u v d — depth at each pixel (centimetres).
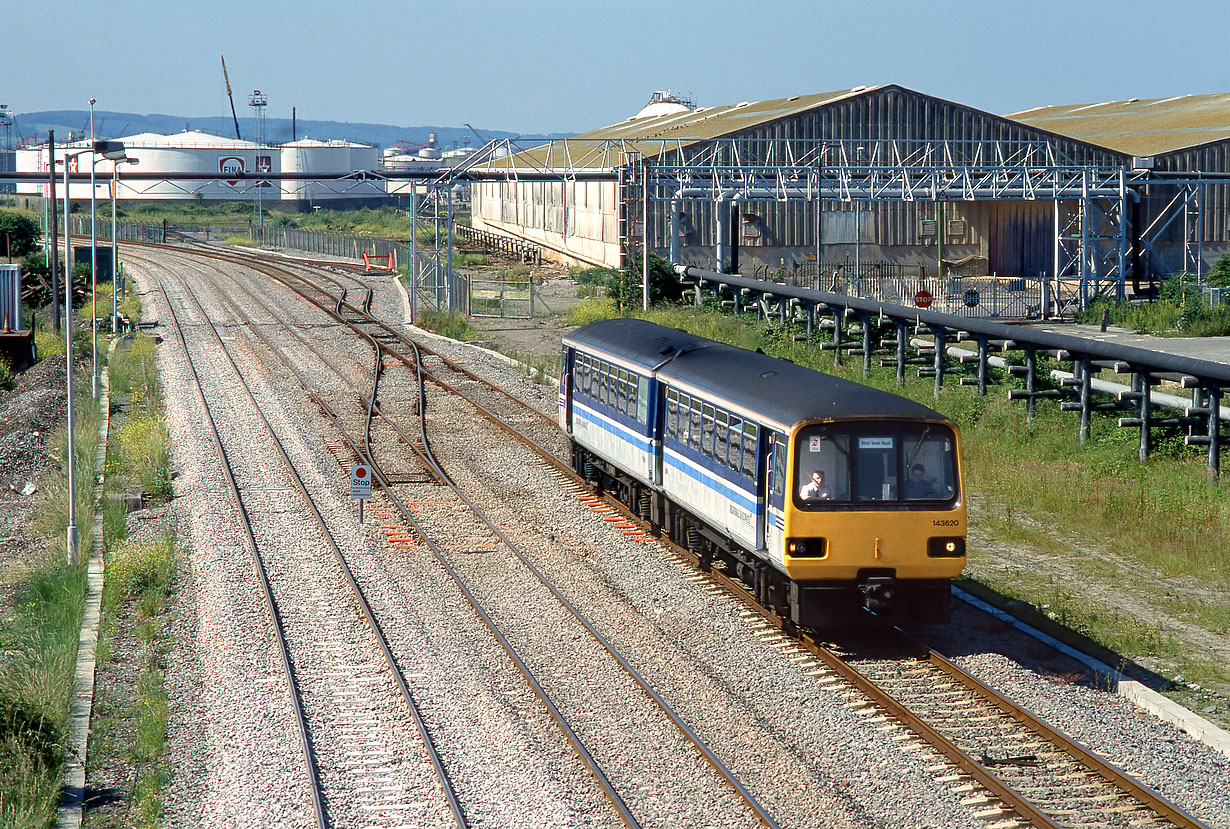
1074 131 14862
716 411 3366
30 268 12038
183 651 2978
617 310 9656
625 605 3262
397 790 2245
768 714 2559
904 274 12775
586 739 2427
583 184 13812
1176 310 9581
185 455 5203
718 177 10806
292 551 3800
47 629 3103
